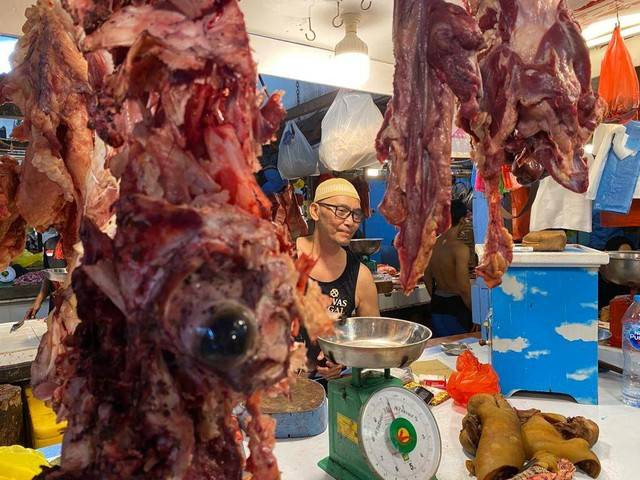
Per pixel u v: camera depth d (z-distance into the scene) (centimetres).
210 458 72
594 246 379
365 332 155
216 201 65
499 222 131
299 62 218
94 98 73
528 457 141
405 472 123
